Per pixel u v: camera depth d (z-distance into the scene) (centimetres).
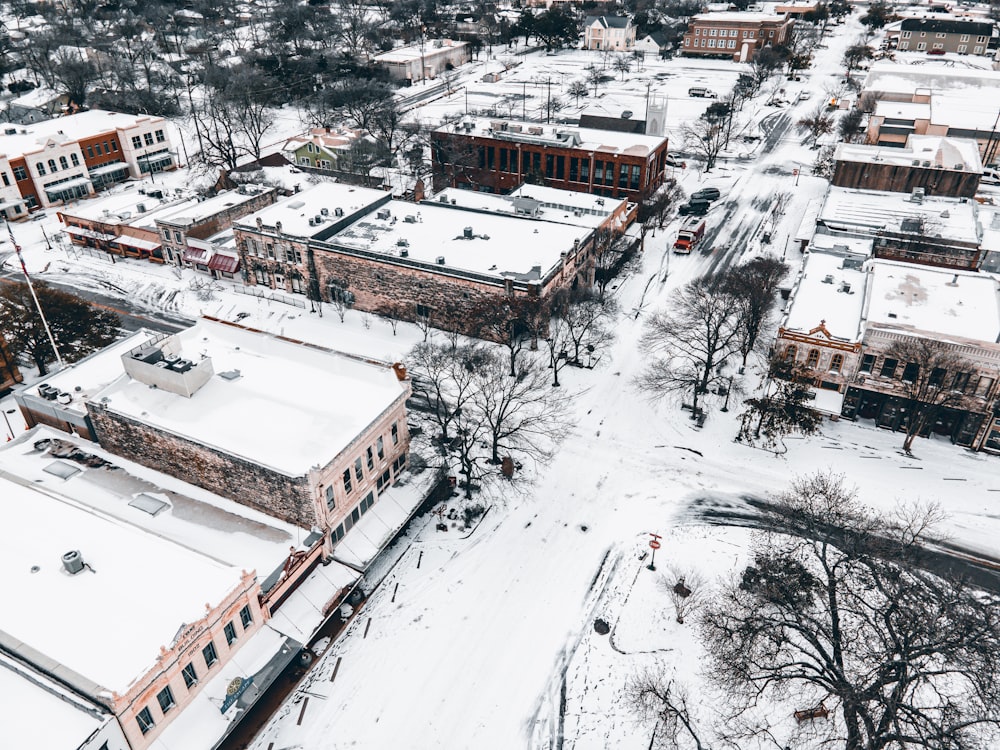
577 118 16825
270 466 5312
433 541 6112
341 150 13775
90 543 4978
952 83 16212
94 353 7106
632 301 9631
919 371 6812
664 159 12756
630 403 7756
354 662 5144
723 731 4691
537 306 8200
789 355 7444
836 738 4328
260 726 4744
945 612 4488
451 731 4722
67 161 12938
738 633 4822
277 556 5269
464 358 7506
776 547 5681
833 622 4609
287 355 6725
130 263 10900
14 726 3900
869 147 12169
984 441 6944
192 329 7094
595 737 4684
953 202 11062
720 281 9656
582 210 10719
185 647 4369
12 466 6078
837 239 9950
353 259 9056
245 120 15475
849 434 7281
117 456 6244
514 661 5156
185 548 4978
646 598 5588
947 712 4159
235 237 9819
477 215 10181
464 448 6544
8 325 7538
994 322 7206
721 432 7344
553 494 6600
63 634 4338
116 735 4012
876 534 5722
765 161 14688
